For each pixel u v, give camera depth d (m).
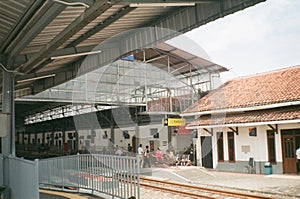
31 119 47.75
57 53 10.89
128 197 8.01
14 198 8.44
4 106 10.60
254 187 13.00
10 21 8.01
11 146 10.60
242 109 18.53
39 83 18.16
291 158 16.53
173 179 15.71
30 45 10.02
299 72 19.50
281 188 12.59
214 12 8.55
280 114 16.66
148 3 6.89
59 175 11.03
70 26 7.11
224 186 13.47
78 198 8.91
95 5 6.07
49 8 6.78
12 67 10.56
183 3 7.62
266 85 19.88
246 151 18.45
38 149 41.94
